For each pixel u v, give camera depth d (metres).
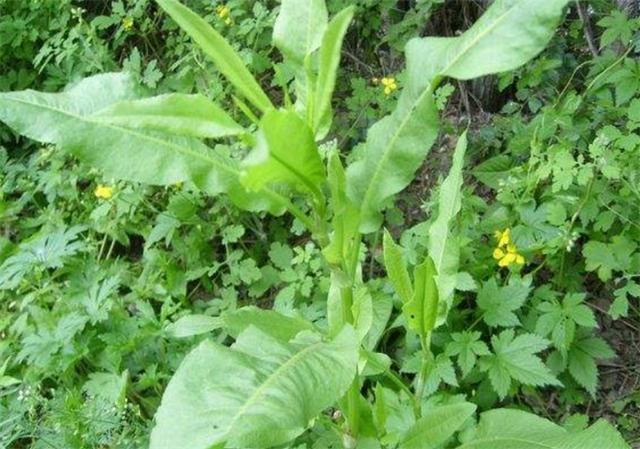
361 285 0.42
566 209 0.70
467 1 0.92
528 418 0.44
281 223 0.86
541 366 0.59
